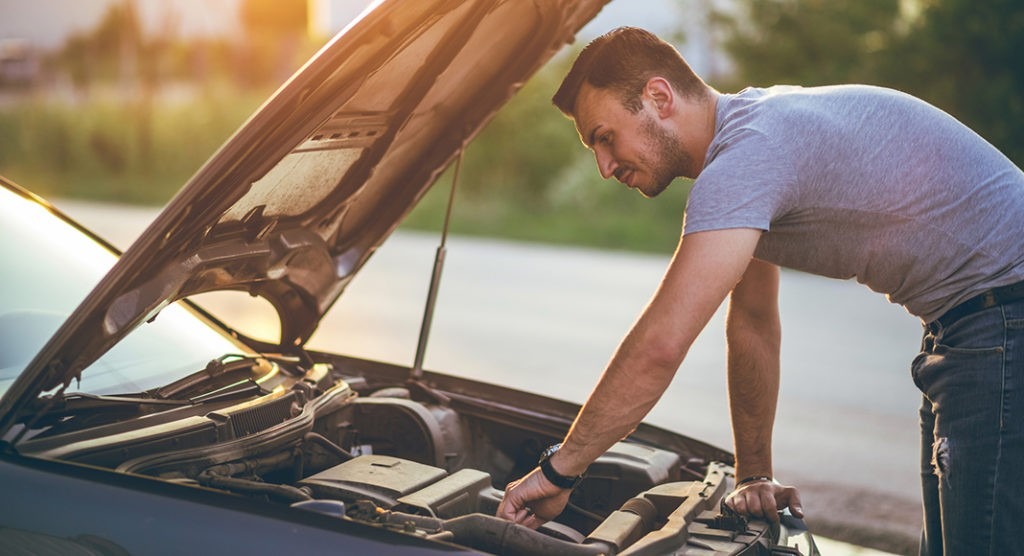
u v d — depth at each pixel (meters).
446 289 11.37
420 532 1.98
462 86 2.84
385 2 2.06
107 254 2.73
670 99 2.26
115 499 1.92
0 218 2.62
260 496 2.06
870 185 2.20
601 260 15.01
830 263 2.31
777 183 2.13
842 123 2.21
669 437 2.93
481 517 2.07
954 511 2.31
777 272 2.73
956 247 2.24
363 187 2.90
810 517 4.70
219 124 23.41
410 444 2.84
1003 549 2.26
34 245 2.60
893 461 5.61
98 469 1.98
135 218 16.59
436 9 2.19
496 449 3.08
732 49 19.09
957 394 2.29
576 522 2.66
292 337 3.08
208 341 2.79
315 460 2.55
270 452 2.40
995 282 2.25
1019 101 16.28
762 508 2.38
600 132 2.31
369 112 2.58
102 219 16.19
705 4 19.55
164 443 2.20
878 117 2.24
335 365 3.34
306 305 3.07
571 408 3.06
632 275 13.35
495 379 7.09
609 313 10.19
